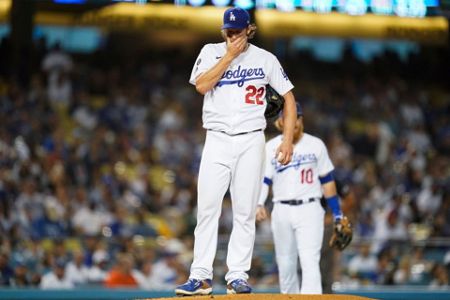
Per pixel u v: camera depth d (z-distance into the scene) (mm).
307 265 26750
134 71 77438
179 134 68062
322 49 82750
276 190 27578
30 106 66062
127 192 56469
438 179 63781
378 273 44625
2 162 54062
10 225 46375
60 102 69500
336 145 66625
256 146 21938
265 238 45438
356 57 82375
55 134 62219
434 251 45688
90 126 67938
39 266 43031
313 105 76375
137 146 65188
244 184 21875
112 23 60188
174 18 58719
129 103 72188
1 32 69500
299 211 27109
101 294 40469
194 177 61938
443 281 44656
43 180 54281
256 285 42938
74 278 43000
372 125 72562
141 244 45344
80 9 62906
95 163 60250
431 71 81500
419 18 59031
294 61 82125
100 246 44406
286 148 21875
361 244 45062
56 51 71750
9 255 42719
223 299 20016
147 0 56531
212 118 21953
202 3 53844
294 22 61000
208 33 80750
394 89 79562
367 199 59281
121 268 43281
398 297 40625
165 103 73812
